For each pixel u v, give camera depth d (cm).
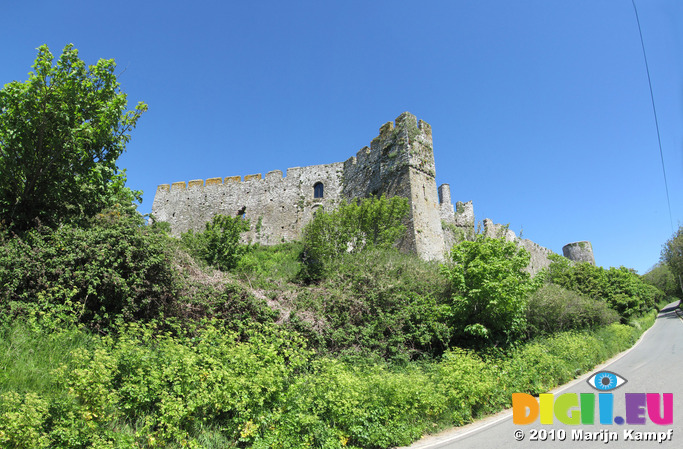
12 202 948
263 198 3416
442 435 741
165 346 656
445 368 927
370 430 649
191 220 3478
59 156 976
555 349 1520
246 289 1045
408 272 1409
